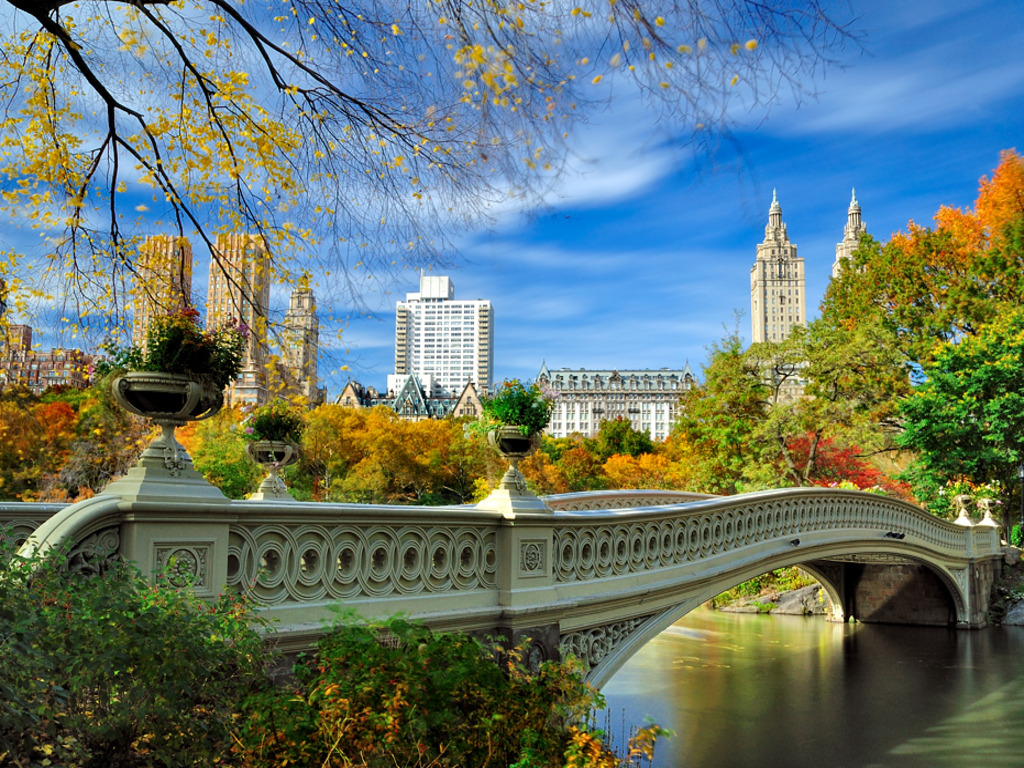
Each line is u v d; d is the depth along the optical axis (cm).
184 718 379
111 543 434
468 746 424
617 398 16638
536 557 733
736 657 1667
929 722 1149
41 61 725
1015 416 2439
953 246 3453
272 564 527
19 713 305
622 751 959
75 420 2170
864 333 2969
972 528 2256
